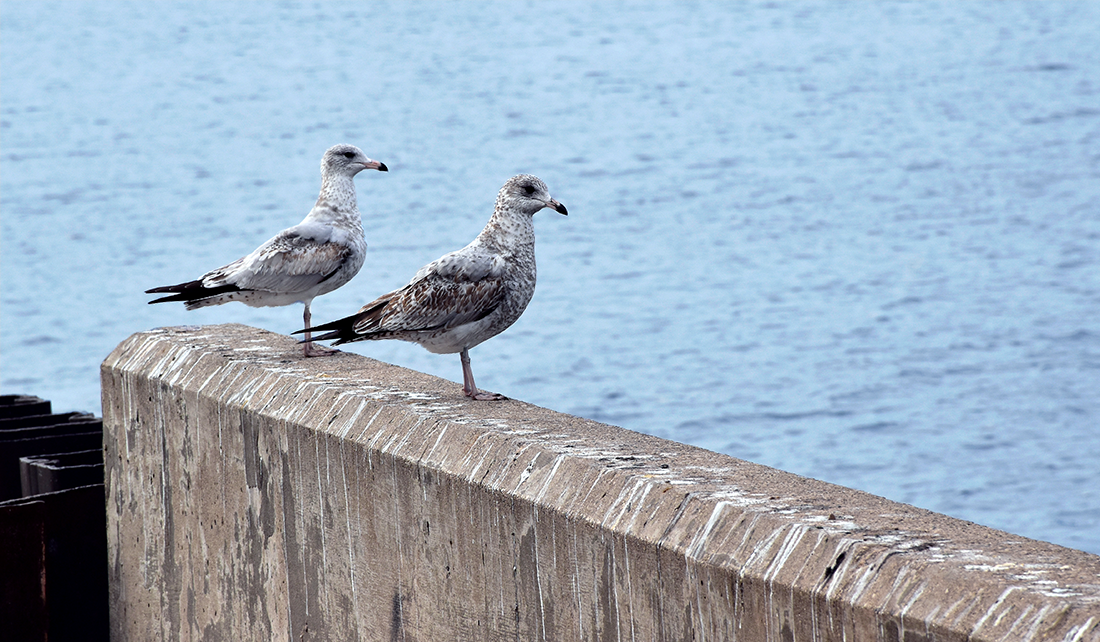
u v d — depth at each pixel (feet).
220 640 20.62
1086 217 122.62
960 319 92.38
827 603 12.03
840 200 135.95
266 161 163.53
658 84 233.14
